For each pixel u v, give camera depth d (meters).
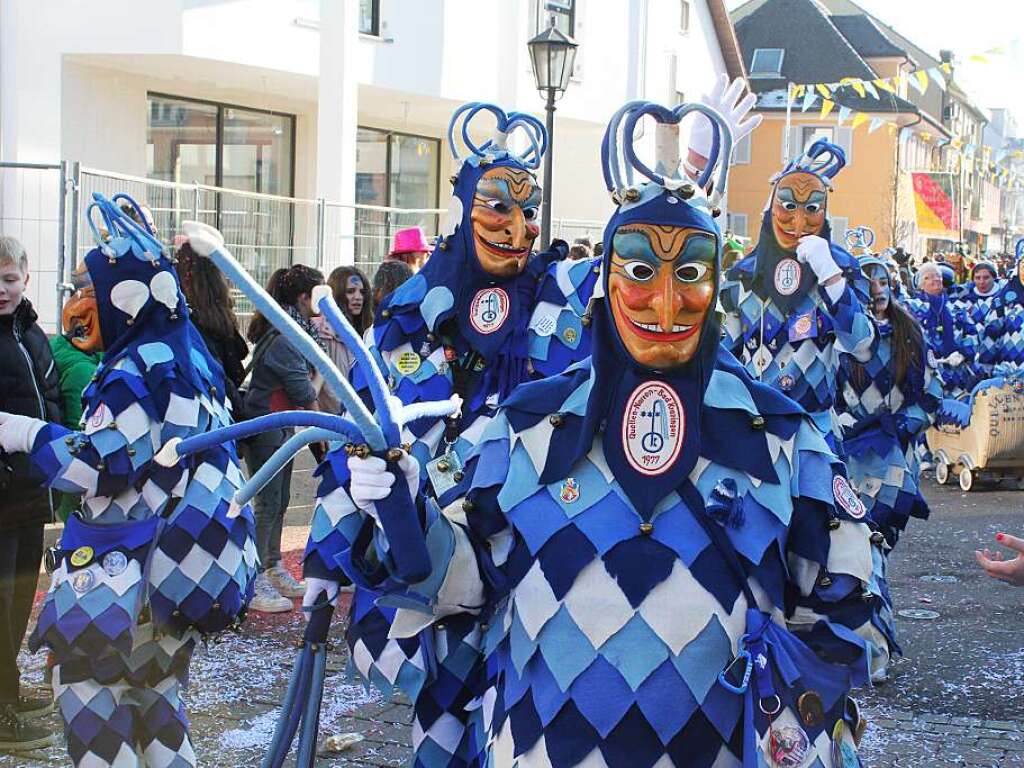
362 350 2.36
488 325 4.17
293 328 2.21
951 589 7.63
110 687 3.67
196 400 3.76
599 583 2.48
